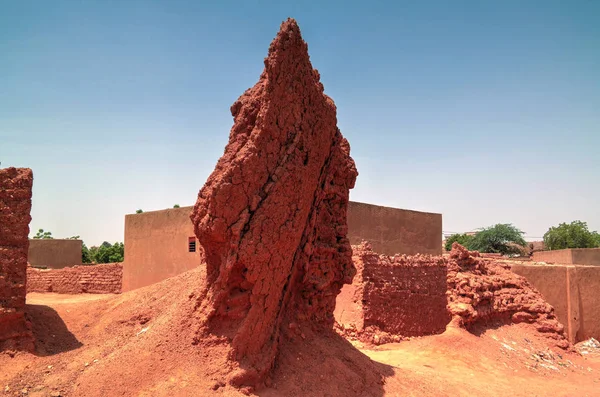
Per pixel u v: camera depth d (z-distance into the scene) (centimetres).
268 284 812
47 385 747
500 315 1748
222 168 822
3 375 777
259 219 798
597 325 2070
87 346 919
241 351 756
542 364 1516
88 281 2347
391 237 2452
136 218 2375
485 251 4750
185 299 886
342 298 1548
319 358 886
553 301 2034
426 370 1195
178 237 2155
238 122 854
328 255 1000
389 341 1495
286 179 840
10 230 898
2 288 870
